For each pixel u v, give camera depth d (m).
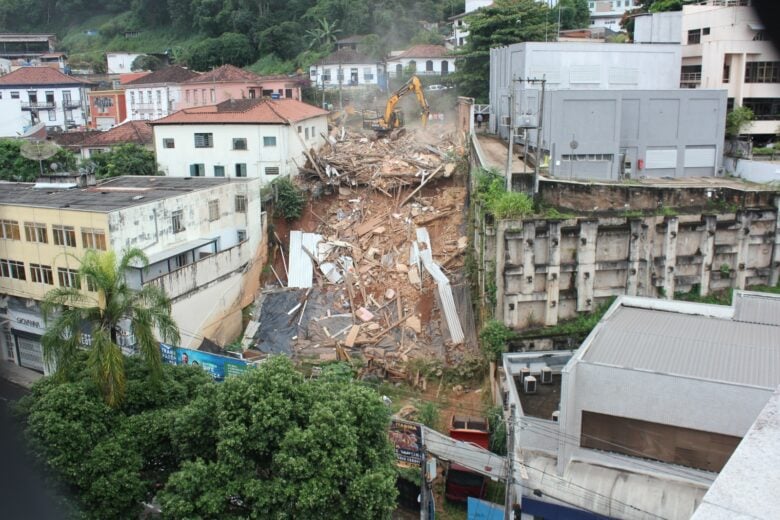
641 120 44.59
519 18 63.88
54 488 19.64
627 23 73.00
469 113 52.69
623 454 24.09
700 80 53.12
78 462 19.80
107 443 20.22
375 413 20.92
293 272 44.53
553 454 25.05
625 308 29.94
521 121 37.50
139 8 113.38
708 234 35.66
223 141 51.69
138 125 65.06
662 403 23.02
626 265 35.41
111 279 24.00
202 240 40.62
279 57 93.12
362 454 20.17
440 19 101.56
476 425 29.12
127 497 19.88
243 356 37.81
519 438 25.41
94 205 37.12
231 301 41.53
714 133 45.72
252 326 41.41
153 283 34.75
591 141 43.66
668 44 47.78
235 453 18.88
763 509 4.78
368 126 63.59
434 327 39.38
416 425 26.28
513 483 23.61
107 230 34.69
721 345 25.05
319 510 18.50
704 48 51.72
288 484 18.48
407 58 82.44
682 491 22.59
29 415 21.06
